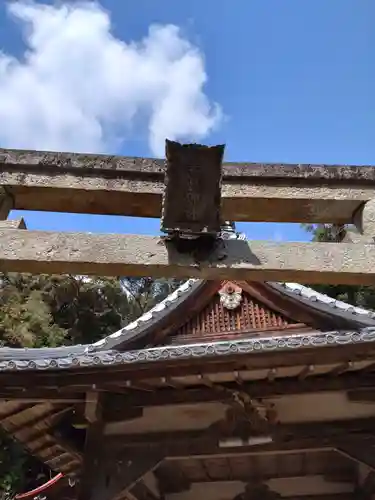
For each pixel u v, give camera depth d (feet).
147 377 20.70
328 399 22.45
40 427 24.00
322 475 27.50
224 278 12.61
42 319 81.10
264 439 21.66
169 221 12.37
